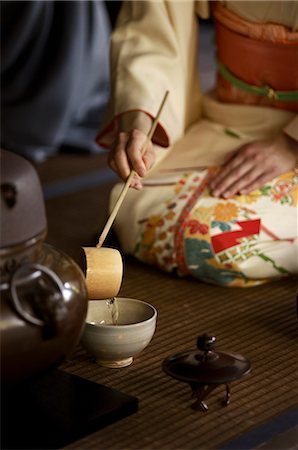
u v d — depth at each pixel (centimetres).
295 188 291
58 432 190
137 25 313
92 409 199
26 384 196
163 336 251
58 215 373
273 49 299
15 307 175
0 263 177
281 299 283
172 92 308
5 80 465
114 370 226
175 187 300
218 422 203
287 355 242
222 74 321
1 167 182
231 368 196
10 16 450
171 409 208
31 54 458
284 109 312
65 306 181
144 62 305
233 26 304
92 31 478
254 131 316
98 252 217
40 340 179
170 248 293
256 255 288
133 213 303
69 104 468
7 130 470
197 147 316
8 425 191
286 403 214
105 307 232
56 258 191
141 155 259
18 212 179
